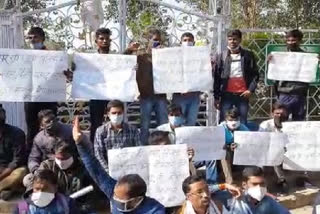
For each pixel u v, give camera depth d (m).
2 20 7.11
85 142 4.79
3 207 6.04
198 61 6.84
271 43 9.06
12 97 6.34
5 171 6.09
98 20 7.68
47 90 6.43
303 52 7.53
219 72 7.20
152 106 7.05
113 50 7.55
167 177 5.36
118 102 5.86
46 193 4.30
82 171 5.73
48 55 6.39
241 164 6.37
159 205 4.16
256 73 7.18
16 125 7.35
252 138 6.32
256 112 9.23
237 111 6.38
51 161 5.65
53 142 5.91
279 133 6.37
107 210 6.02
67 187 5.63
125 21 7.54
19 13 7.20
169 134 6.02
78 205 4.91
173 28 7.69
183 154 5.41
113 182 4.86
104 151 5.91
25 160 6.32
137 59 6.91
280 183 6.79
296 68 7.44
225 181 6.39
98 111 6.84
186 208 4.30
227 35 7.42
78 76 6.49
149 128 7.17
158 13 7.72
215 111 7.83
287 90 7.52
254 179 4.68
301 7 16.33
